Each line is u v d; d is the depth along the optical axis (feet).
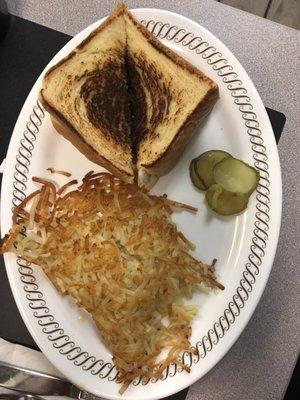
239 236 1.00
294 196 1.03
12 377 1.01
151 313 1.02
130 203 1.02
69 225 1.02
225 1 1.39
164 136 0.99
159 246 1.00
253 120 0.99
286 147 1.04
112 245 1.00
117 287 1.00
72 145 1.05
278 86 1.05
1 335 1.04
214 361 0.97
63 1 1.09
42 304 1.01
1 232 1.01
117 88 1.04
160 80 1.01
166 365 0.98
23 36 1.09
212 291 1.00
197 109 0.96
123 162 1.01
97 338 1.01
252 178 0.96
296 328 1.01
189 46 1.01
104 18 1.04
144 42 1.00
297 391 1.12
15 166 1.03
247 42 1.06
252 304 0.97
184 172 1.03
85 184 1.02
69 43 1.03
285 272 1.02
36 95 1.02
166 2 1.08
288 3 1.38
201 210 1.02
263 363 1.01
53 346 1.00
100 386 0.99
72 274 1.01
